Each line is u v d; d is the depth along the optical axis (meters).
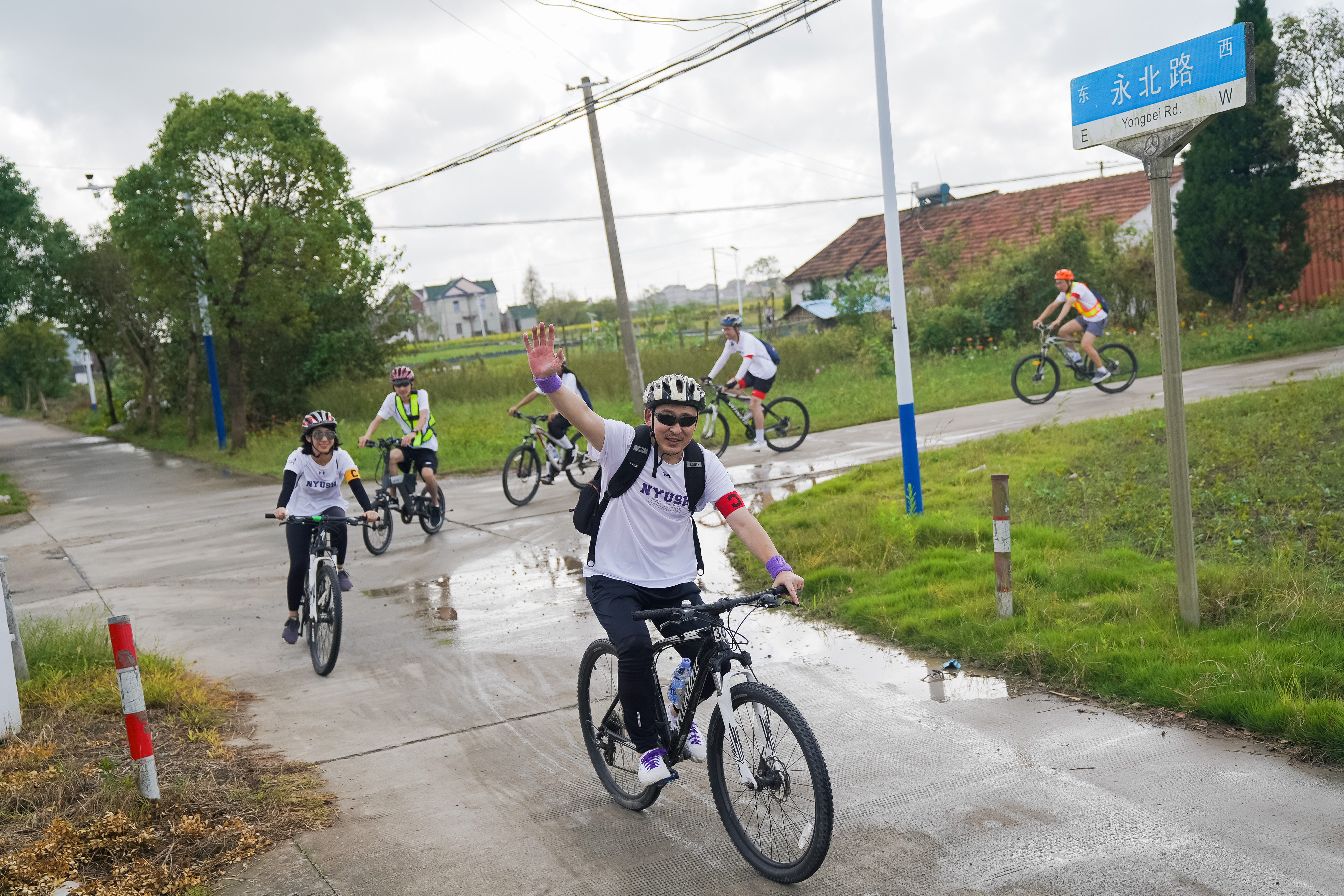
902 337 8.29
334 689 6.06
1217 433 9.89
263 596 8.73
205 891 3.64
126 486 19.78
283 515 6.57
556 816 4.16
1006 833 3.66
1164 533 7.14
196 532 12.66
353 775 4.70
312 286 24.70
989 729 4.63
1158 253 5.32
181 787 4.42
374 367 30.75
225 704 5.80
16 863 3.78
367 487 14.83
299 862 3.85
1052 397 15.67
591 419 3.71
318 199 23.62
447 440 19.16
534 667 6.20
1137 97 5.30
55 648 6.50
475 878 3.66
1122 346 15.73
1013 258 26.02
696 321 71.81
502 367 33.69
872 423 16.06
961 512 8.31
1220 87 4.86
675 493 3.74
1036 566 6.56
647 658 3.75
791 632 6.37
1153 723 4.52
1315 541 6.53
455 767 4.75
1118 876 3.31
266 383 30.23
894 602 6.48
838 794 4.10
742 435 16.08
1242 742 4.23
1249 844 3.44
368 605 8.09
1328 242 22.39
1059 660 5.16
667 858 3.73
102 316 34.53
